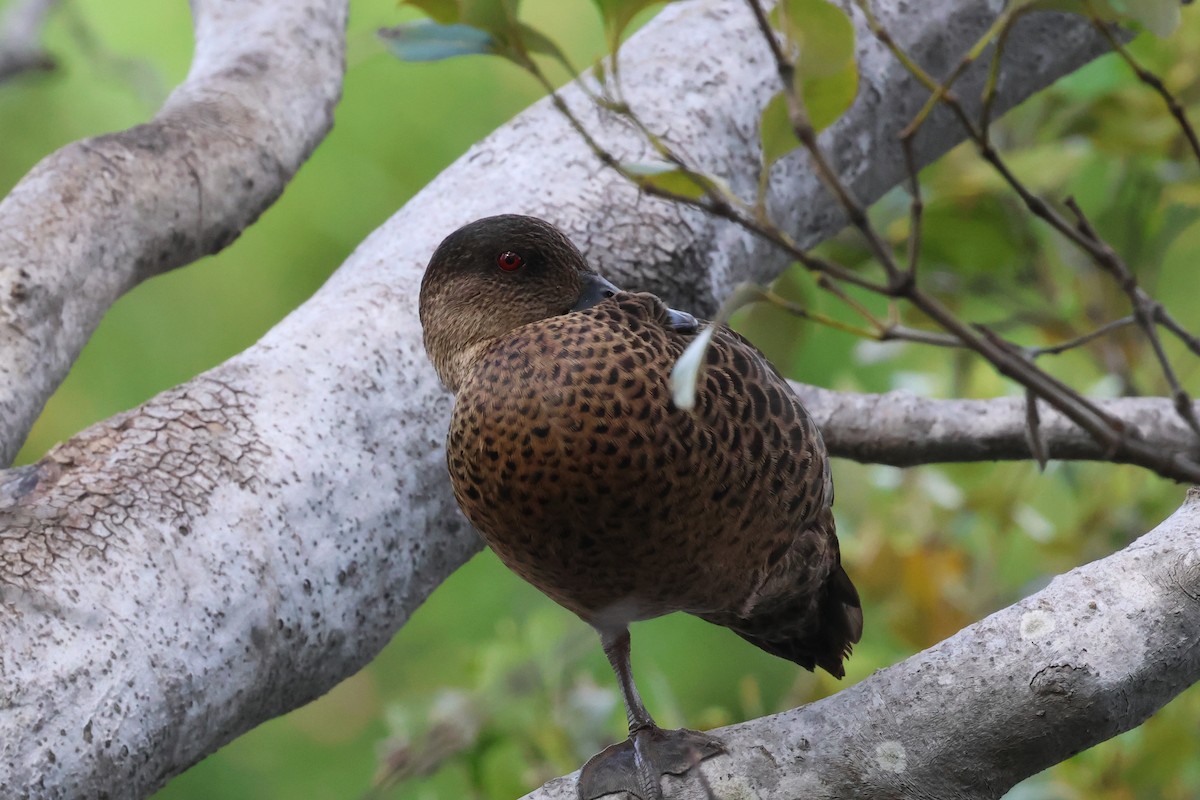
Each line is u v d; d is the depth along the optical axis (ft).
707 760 26.45
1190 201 27.81
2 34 30.71
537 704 27.81
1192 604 26.32
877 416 27.30
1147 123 27.81
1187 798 27.91
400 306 26.91
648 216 27.09
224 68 27.37
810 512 26.63
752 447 26.50
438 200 27.12
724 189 26.02
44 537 26.45
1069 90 27.86
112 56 29.76
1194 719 27.78
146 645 26.45
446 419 26.86
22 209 26.91
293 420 26.71
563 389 26.48
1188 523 26.40
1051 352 26.37
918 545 28.09
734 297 25.96
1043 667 26.32
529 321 26.68
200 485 26.58
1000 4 27.43
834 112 26.11
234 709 26.55
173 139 27.14
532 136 27.20
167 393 26.71
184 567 26.53
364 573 26.73
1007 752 26.32
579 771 26.55
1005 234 27.96
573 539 26.53
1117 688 26.30
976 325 26.17
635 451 26.45
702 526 26.50
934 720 26.35
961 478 28.14
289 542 26.63
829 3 26.04
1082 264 27.99
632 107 27.22
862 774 26.37
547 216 27.07
